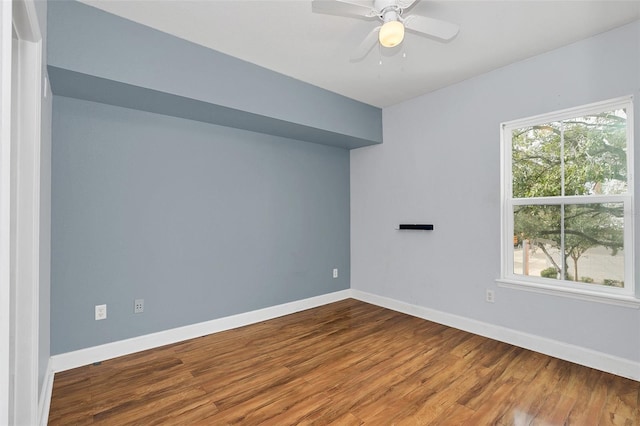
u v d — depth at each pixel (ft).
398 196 12.35
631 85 7.23
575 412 6.10
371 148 13.39
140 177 8.88
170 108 8.75
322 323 11.04
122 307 8.58
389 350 8.86
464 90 10.30
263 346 9.14
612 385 6.97
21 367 4.59
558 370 7.66
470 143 10.15
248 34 7.71
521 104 9.00
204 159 10.07
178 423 5.84
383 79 10.22
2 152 2.38
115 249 8.48
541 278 8.87
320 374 7.57
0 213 2.36
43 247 5.84
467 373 7.58
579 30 7.51
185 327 9.62
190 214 9.78
